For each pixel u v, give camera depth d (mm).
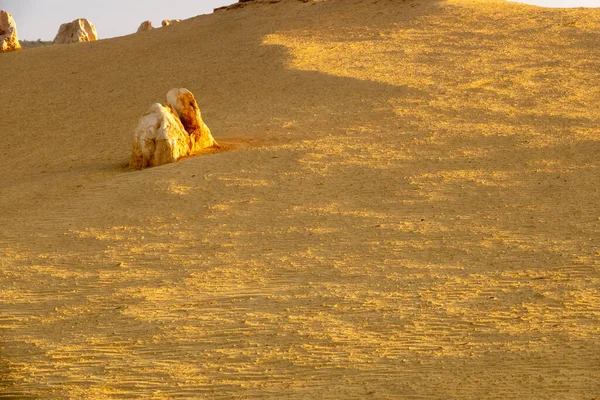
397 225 13508
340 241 12820
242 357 8633
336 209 14648
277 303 10234
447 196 15141
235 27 43594
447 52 32406
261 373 8211
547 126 20781
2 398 8055
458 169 17031
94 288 11258
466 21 37969
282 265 11805
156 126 19578
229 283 11133
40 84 35562
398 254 12031
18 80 36719
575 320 9062
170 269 11938
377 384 7766
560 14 38000
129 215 15133
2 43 43562
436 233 12969
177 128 19828
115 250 13055
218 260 12227
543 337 8641
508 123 21375
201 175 17500
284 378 8055
